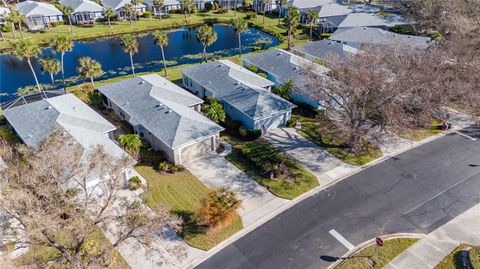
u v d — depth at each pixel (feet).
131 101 137.08
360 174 112.68
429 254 85.05
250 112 130.72
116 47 234.17
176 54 223.10
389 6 304.71
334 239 88.89
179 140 112.37
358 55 122.11
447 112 143.74
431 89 131.23
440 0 225.97
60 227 66.13
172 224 78.95
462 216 96.58
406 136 132.16
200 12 311.88
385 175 112.16
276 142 128.36
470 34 180.55
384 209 98.53
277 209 98.07
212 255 84.28
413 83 119.85
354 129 116.57
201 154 120.67
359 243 87.92
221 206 89.20
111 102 145.18
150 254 76.13
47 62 155.53
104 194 87.10
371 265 82.02
